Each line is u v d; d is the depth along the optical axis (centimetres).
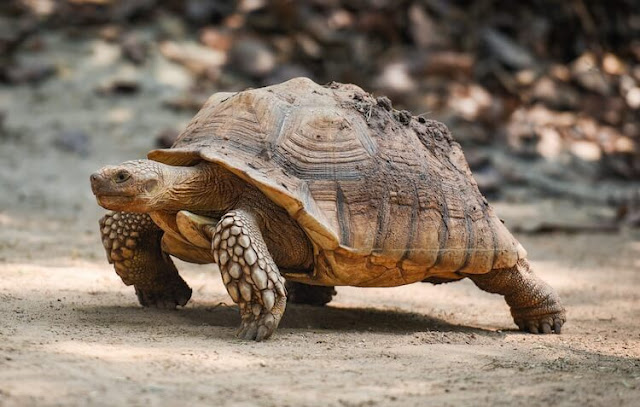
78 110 2316
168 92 2433
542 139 2525
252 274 766
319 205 801
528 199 2184
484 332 927
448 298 1153
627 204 2112
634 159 2514
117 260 905
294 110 854
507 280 930
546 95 2708
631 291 1255
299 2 2720
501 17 2919
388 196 833
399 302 1107
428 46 2714
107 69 2492
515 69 2772
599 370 733
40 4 2706
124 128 2247
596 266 1457
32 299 925
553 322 945
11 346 692
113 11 2700
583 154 2511
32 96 2361
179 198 814
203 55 2602
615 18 3070
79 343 721
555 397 632
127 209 797
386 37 2738
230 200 830
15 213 1636
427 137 923
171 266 936
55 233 1452
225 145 821
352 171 827
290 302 1043
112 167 791
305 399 600
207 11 2741
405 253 833
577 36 2964
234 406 576
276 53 2625
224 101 888
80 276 1095
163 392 595
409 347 786
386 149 862
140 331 798
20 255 1214
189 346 736
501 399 622
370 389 634
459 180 910
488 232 897
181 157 834
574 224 1853
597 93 2788
